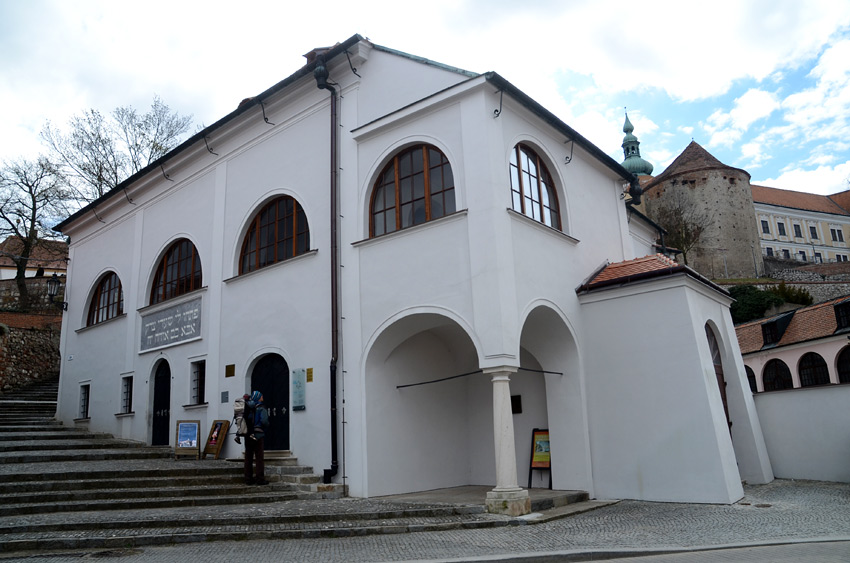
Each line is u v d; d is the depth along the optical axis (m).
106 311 20.67
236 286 15.24
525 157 12.64
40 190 33.66
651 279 12.09
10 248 35.22
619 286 12.48
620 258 15.62
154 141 30.77
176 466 12.53
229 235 15.80
